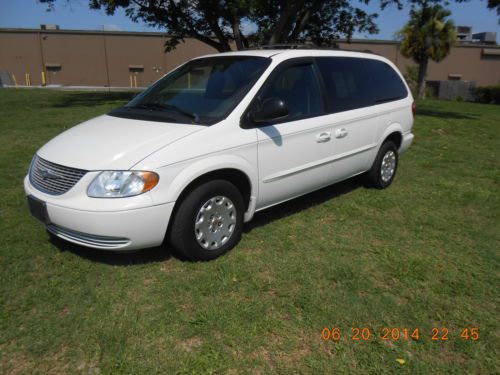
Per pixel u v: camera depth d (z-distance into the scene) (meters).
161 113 3.92
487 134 10.66
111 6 14.66
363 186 5.95
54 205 3.28
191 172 3.35
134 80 35.22
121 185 3.14
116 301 3.06
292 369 2.49
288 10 13.86
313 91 4.49
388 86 5.72
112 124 3.88
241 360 2.54
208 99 3.98
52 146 3.71
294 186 4.35
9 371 2.43
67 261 3.57
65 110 12.97
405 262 3.75
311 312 2.99
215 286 3.26
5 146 7.62
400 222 4.68
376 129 5.32
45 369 2.45
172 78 4.67
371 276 3.52
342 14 18.41
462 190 5.86
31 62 33.75
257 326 2.83
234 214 3.78
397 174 6.69
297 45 4.93
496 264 3.78
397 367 2.54
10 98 17.19
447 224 4.66
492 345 2.74
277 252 3.87
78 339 2.68
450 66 35.69
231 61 4.42
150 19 16.36
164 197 3.23
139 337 2.71
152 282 3.31
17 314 2.90
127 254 3.71
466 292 3.32
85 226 3.17
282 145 4.04
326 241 4.13
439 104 20.91
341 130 4.71
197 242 3.53
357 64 5.24
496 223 4.75
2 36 33.03
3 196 5.08
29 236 4.01
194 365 2.48
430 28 24.73
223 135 3.59
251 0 13.19
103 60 34.50
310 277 3.44
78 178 3.22
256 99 3.88
